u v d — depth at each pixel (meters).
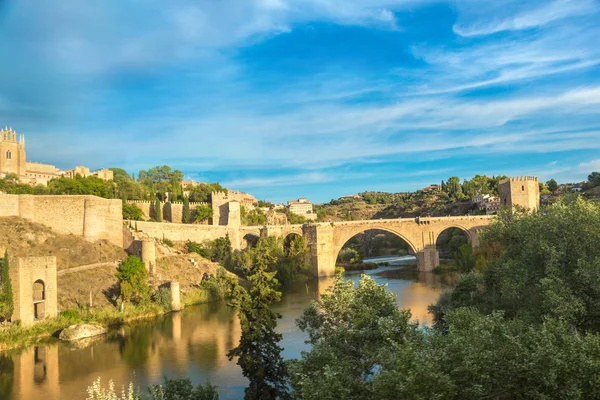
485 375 25.36
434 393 24.03
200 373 54.84
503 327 29.14
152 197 175.75
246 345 41.03
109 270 94.19
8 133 174.25
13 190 134.50
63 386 52.06
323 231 151.62
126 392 49.09
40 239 97.75
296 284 130.88
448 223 159.88
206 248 132.75
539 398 24.17
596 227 44.53
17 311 70.12
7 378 54.56
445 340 29.38
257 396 39.97
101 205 108.06
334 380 26.81
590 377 24.59
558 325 30.20
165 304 87.38
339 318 36.56
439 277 133.62
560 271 44.25
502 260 56.56
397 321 32.78
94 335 71.81
